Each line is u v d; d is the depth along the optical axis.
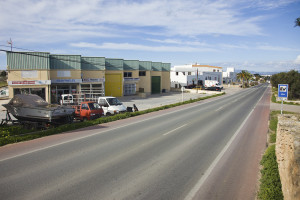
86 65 33.34
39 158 7.90
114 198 5.30
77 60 30.81
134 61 42.56
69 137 11.02
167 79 55.03
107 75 37.66
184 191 5.77
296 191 3.80
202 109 23.77
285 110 24.25
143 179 6.37
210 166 7.54
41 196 5.31
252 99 38.28
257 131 13.18
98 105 17.50
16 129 12.38
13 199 5.16
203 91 55.00
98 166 7.25
